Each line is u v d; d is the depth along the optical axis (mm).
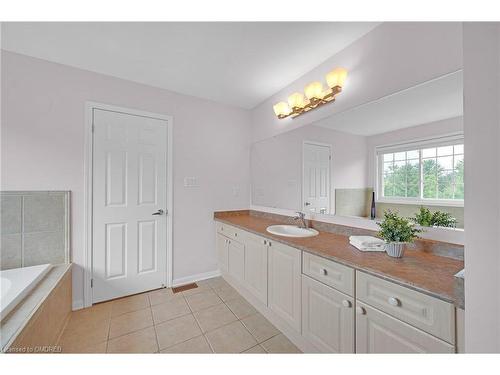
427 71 1226
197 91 2508
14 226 1738
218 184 2822
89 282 2031
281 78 2207
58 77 1915
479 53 656
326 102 1876
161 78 2207
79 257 1989
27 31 1520
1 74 1713
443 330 807
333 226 1831
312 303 1368
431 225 1256
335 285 1220
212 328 1748
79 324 1769
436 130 1210
